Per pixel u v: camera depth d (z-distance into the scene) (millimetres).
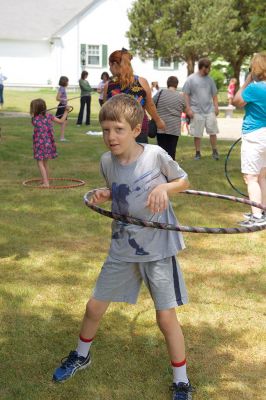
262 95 6195
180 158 11742
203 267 5281
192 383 3348
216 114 11453
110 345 3766
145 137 6469
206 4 27703
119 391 3256
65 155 12078
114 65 6055
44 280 4875
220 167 10570
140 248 3082
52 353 3652
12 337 3848
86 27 39031
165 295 3113
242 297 4605
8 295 4520
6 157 11594
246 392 3279
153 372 3455
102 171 3193
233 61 29297
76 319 4141
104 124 2990
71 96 32688
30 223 6621
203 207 7527
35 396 3193
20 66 39906
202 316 4230
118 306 4348
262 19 12383
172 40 28641
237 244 6004
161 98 9438
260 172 6570
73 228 6457
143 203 3088
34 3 41188
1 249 5668
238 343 3846
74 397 3199
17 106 26125
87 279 4922
